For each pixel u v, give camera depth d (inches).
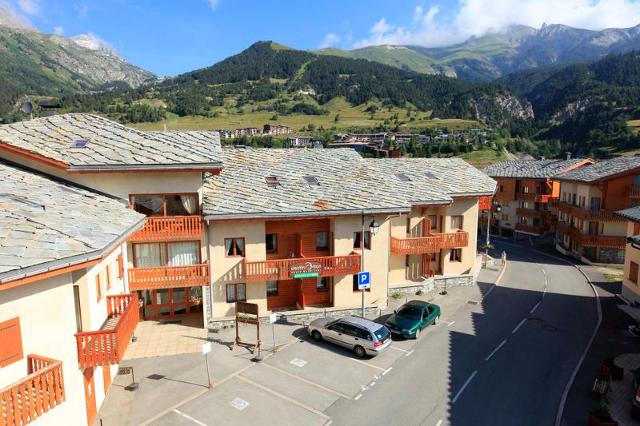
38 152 760.3
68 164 742.5
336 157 1248.8
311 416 653.3
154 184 844.6
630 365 829.8
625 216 1096.8
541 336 971.9
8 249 427.2
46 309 481.4
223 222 936.3
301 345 890.1
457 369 808.9
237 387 725.9
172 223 857.5
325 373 781.3
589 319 1088.2
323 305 1061.8
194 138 950.4
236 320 865.5
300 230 1029.8
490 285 1389.0
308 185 1062.4
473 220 1359.5
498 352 884.6
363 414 661.9
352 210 968.9
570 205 1940.2
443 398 710.5
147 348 860.6
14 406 410.0
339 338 872.3
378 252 1069.8
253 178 1054.4
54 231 498.3
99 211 648.4
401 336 941.8
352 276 1055.6
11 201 558.9
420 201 1168.8
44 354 480.1
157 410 656.4
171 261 932.0
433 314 1026.1
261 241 961.5
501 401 705.0
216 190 971.9
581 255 1840.6
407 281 1298.0
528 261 1833.2
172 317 1008.9
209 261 938.1
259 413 656.4
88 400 593.6
